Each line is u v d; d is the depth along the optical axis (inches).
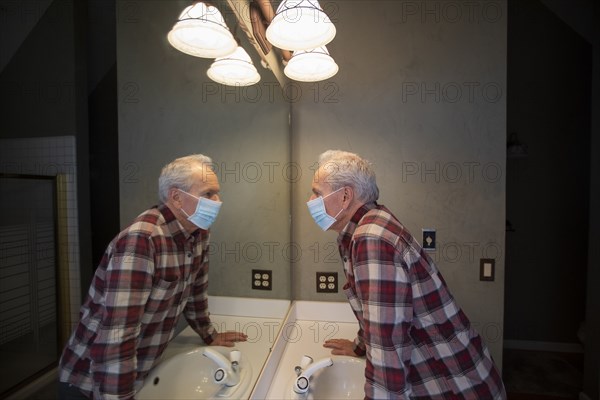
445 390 32.7
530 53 104.2
